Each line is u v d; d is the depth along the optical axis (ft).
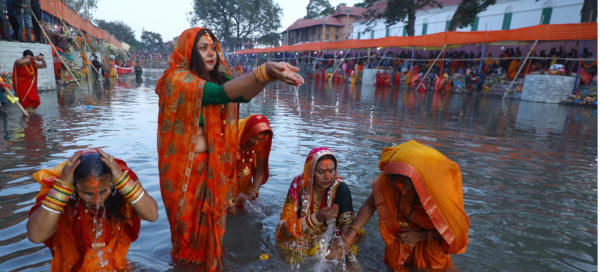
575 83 53.36
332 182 9.48
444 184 7.82
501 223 10.33
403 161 7.77
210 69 8.24
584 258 8.60
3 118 24.77
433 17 112.57
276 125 25.72
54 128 21.66
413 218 8.27
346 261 8.56
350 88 74.84
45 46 43.73
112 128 22.15
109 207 7.14
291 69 6.88
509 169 15.97
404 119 31.55
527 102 53.31
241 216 10.85
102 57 78.07
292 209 9.54
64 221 7.04
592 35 50.29
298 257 8.55
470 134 24.98
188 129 7.77
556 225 10.29
